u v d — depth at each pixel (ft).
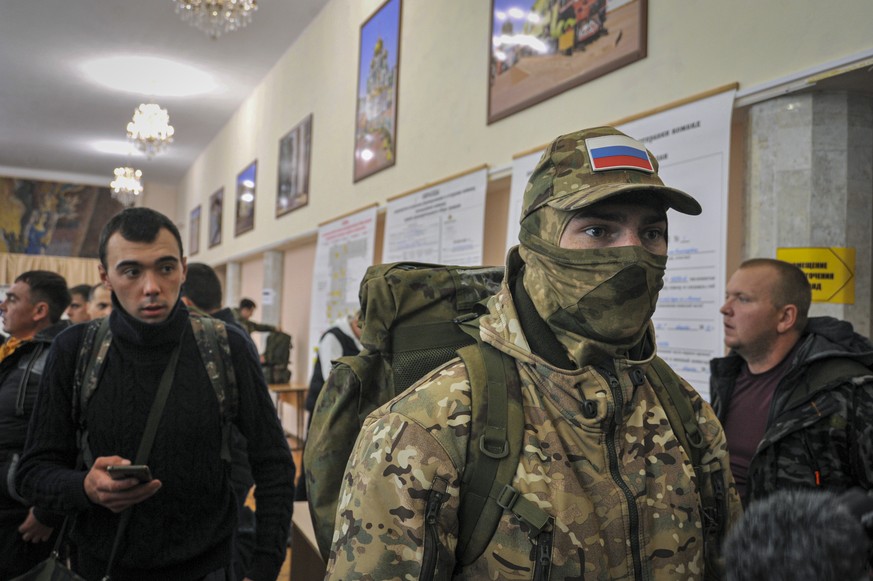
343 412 3.47
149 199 52.24
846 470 4.57
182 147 42.16
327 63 22.38
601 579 2.48
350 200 19.60
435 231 13.58
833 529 1.11
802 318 5.61
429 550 2.40
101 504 4.18
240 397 5.11
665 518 2.74
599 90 9.61
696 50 7.95
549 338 2.90
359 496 2.56
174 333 4.82
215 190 38.96
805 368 4.99
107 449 4.59
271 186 28.43
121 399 4.65
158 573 4.51
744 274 5.83
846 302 6.32
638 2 8.89
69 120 36.32
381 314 3.51
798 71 6.54
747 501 5.15
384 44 17.57
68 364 4.76
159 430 4.62
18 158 44.86
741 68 7.31
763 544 1.13
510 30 11.85
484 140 12.59
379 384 3.47
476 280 3.74
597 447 2.70
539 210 2.96
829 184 6.48
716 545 2.95
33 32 25.57
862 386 4.56
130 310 4.75
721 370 6.24
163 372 4.80
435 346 3.44
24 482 4.47
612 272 2.68
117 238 4.73
